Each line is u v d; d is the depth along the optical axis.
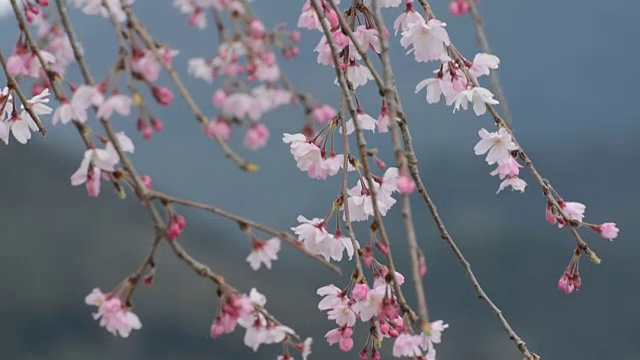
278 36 1.42
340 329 1.57
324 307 1.56
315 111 1.42
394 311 1.49
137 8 1.51
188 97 1.41
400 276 1.56
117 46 1.43
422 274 1.43
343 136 1.57
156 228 1.45
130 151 1.48
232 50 1.41
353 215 1.59
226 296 1.46
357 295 1.53
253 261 1.47
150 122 1.43
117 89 1.44
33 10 1.52
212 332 1.46
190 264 1.46
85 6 1.48
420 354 1.49
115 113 1.45
